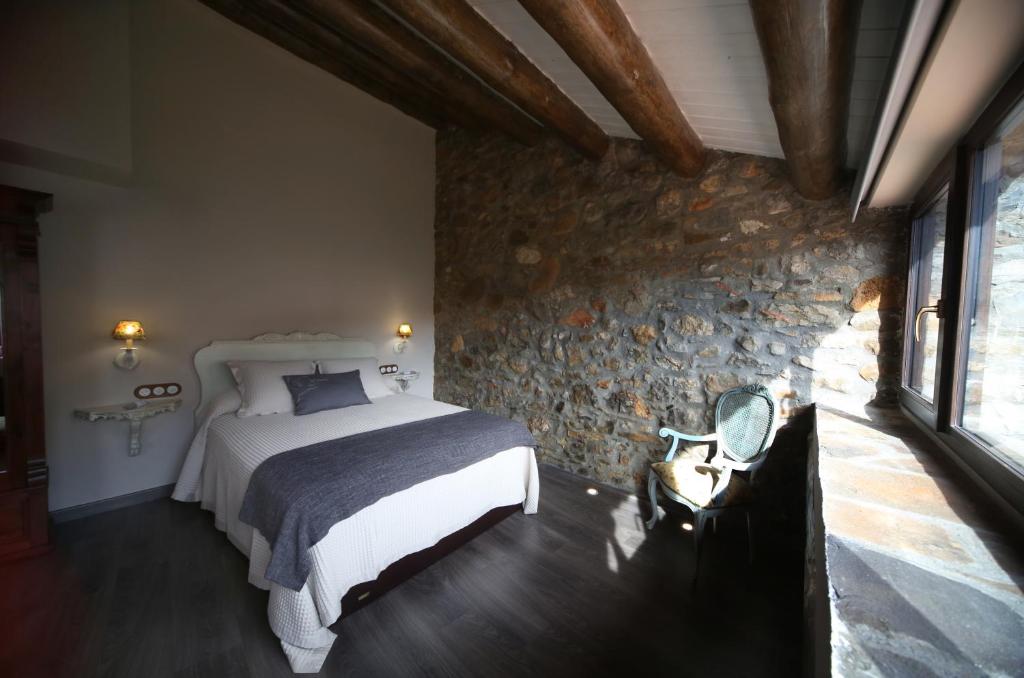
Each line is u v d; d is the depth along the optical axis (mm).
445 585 1944
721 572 2076
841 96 1257
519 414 3668
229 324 3047
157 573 1957
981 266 1243
